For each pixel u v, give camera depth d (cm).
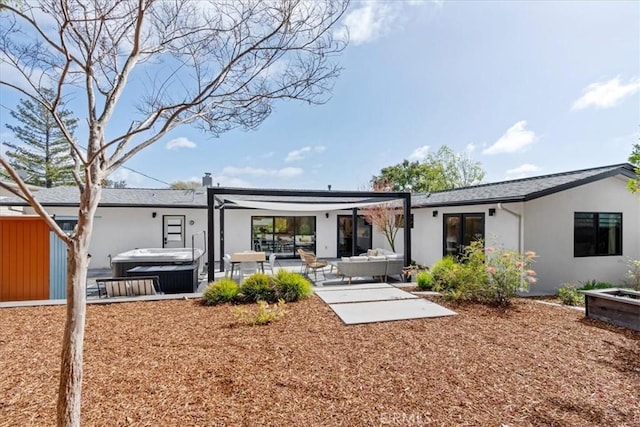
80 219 251
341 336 543
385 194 1091
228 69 311
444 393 364
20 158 2475
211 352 471
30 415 312
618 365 440
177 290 948
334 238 1992
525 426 305
